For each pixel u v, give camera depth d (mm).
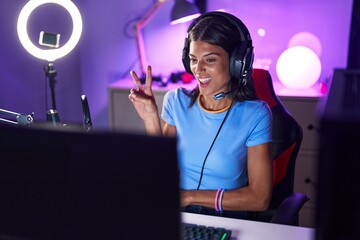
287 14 2914
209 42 1531
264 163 1555
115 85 2986
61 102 3195
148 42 3213
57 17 3000
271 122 1611
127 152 772
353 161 731
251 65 1563
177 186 770
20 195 861
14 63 2672
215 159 1612
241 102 1636
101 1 3246
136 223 815
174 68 3215
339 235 788
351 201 759
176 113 1735
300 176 2736
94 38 3332
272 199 1728
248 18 2982
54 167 820
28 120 1314
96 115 3527
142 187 787
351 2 2805
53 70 1975
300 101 2641
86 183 813
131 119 2979
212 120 1646
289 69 2715
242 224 1314
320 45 2916
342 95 805
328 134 725
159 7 3006
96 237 850
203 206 1527
